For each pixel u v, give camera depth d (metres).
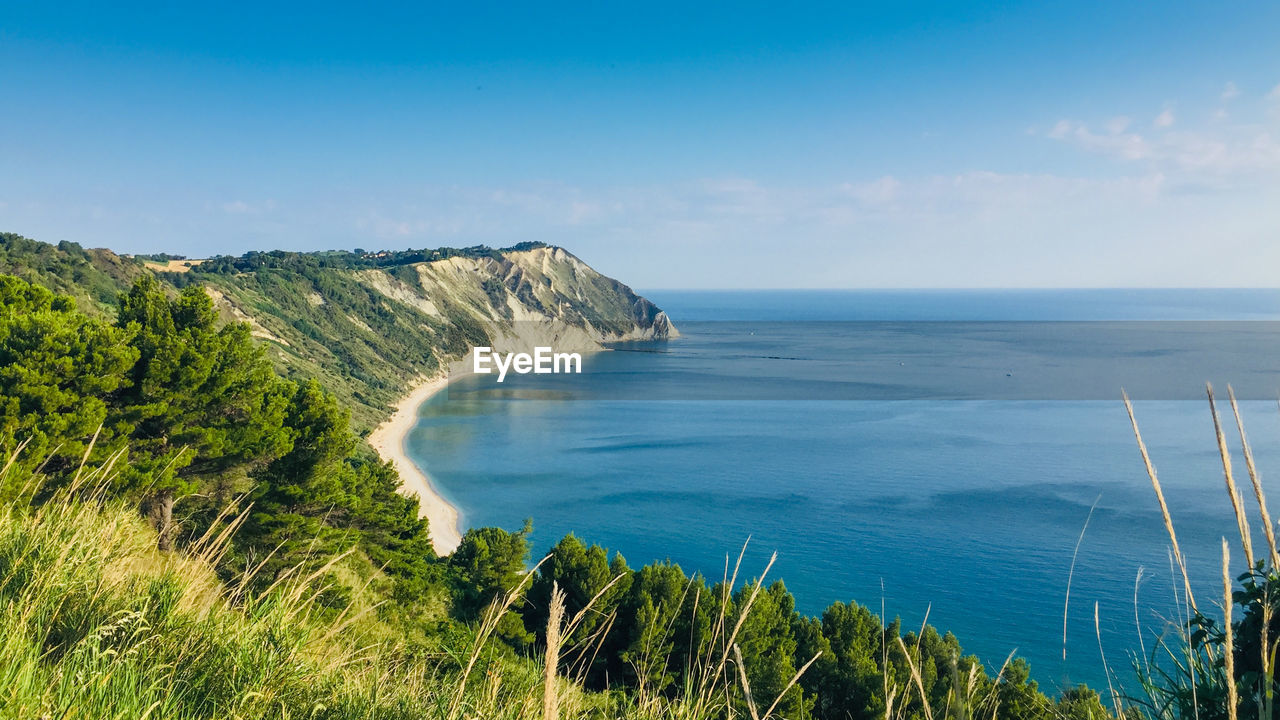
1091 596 47.72
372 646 4.68
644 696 4.20
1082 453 101.88
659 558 62.25
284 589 4.48
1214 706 2.84
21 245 99.44
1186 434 112.88
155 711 3.07
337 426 25.02
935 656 16.67
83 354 20.31
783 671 20.03
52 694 2.86
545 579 28.03
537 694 4.01
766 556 61.44
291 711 3.63
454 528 73.69
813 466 97.94
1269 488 74.88
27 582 3.98
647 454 108.75
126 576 4.51
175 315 25.05
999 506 74.25
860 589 53.31
